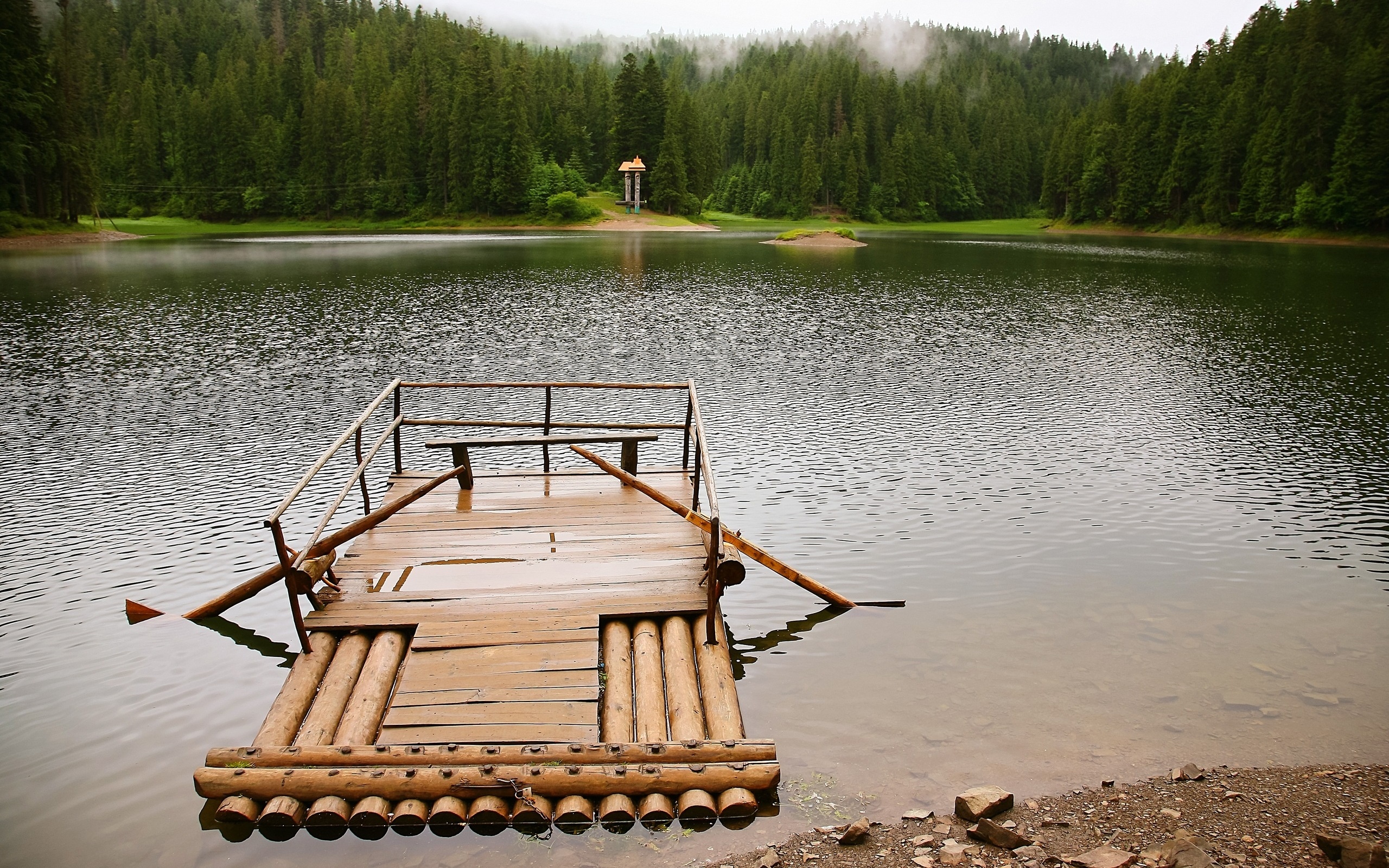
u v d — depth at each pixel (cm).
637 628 729
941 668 725
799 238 7538
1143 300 3378
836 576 919
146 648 755
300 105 13338
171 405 1623
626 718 611
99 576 903
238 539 1002
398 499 978
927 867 480
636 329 2541
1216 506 1144
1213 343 2386
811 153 14225
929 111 17612
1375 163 7650
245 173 11512
